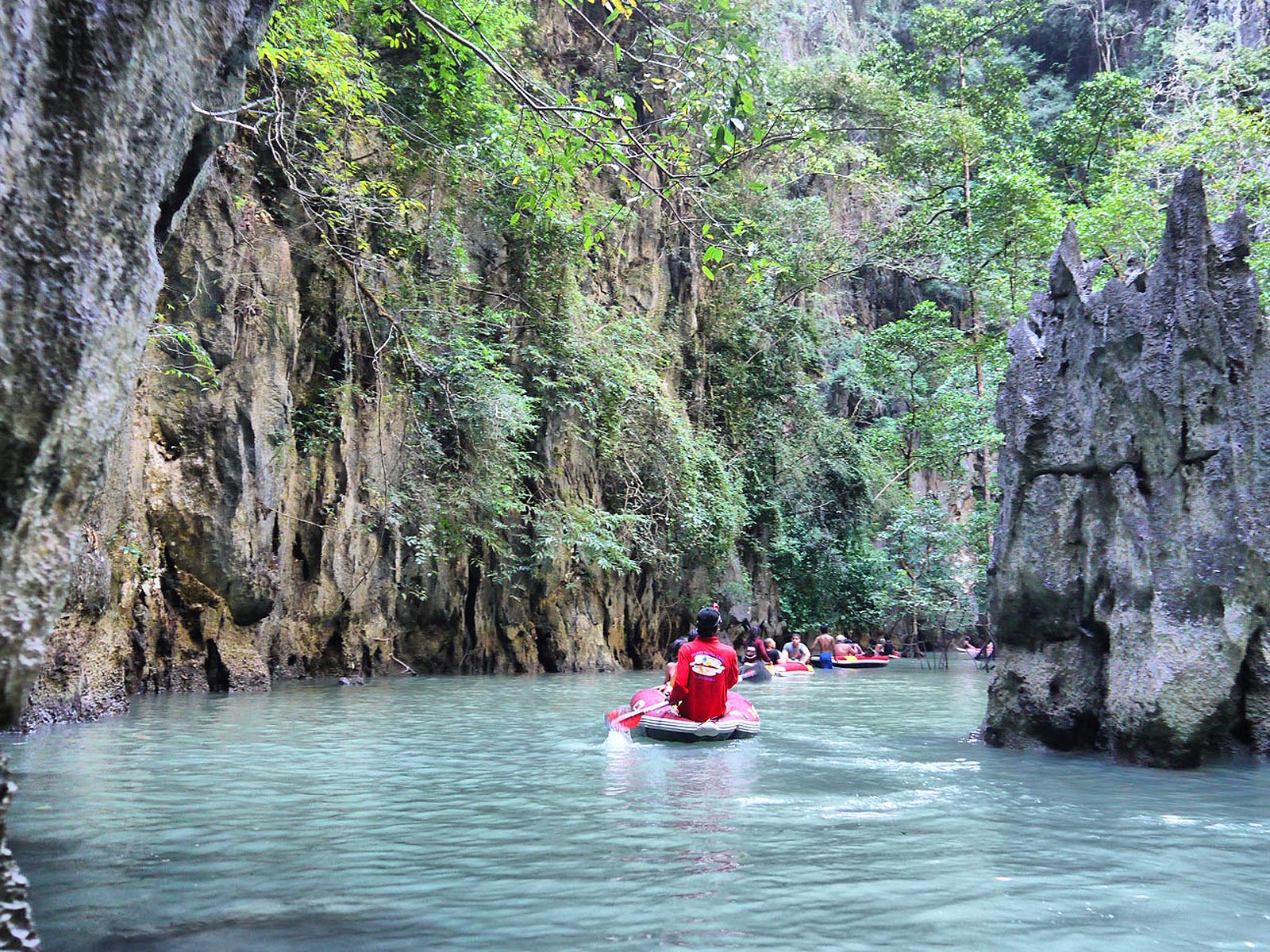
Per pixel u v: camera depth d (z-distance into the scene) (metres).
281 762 7.16
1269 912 3.62
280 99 12.18
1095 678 7.83
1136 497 7.50
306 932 3.33
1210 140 18.52
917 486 31.50
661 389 22.20
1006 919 3.51
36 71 2.72
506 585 18.75
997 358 24.75
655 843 4.65
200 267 12.96
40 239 2.73
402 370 17.20
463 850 4.49
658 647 21.70
